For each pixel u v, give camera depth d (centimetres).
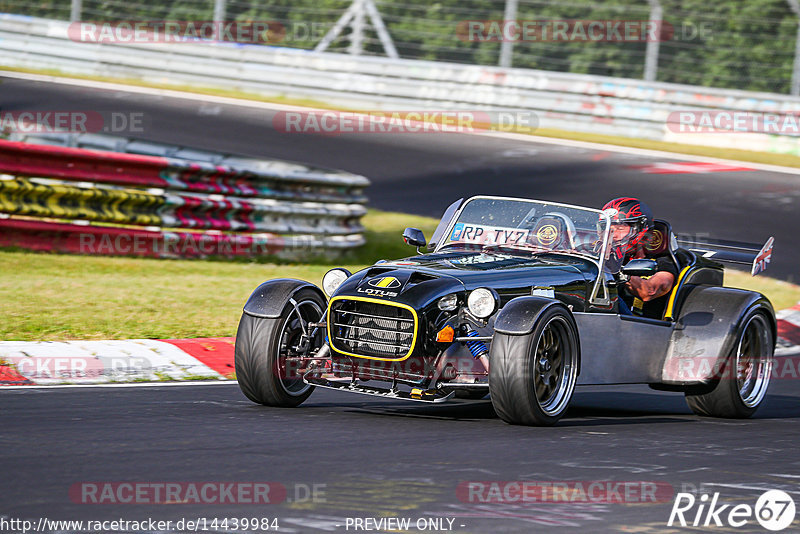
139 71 7844
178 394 2261
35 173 3819
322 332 2192
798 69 7069
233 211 4272
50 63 7912
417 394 2009
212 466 1561
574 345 2050
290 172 4425
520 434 1933
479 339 2025
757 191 5947
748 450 1900
